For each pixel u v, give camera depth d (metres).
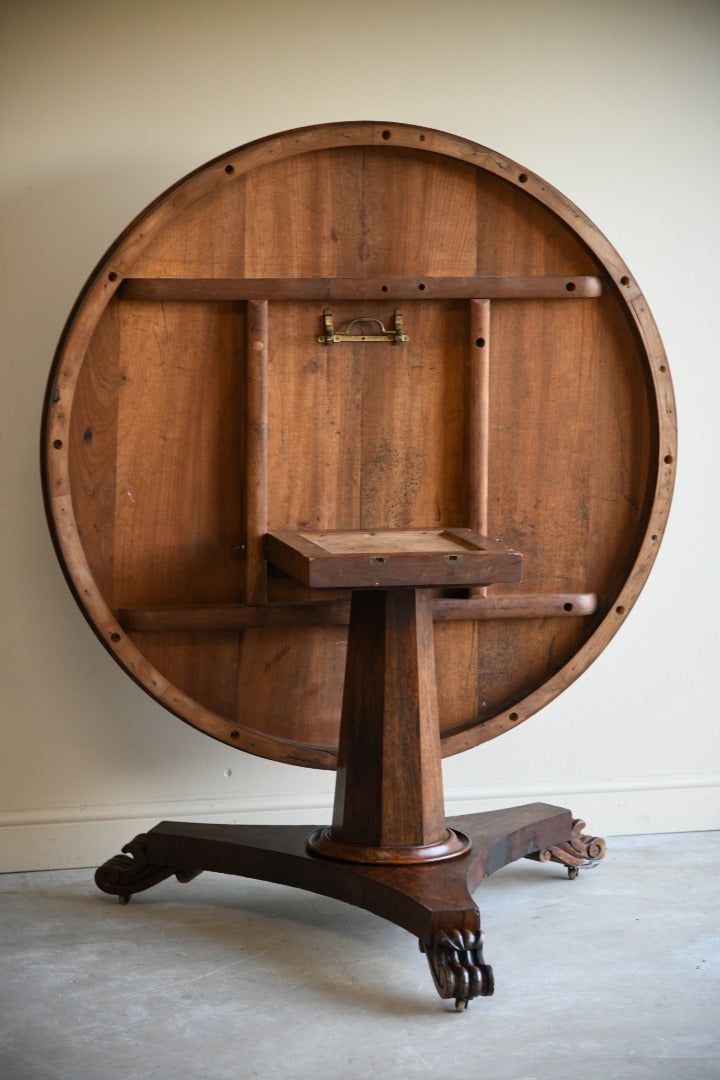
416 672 2.85
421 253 3.09
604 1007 2.54
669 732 3.62
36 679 3.29
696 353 3.57
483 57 3.43
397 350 3.11
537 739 3.59
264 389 3.02
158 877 3.07
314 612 3.10
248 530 3.04
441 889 2.68
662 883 3.24
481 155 3.06
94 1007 2.51
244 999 2.57
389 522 3.13
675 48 3.52
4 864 3.30
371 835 2.85
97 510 2.98
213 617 3.04
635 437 3.23
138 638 3.03
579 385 3.19
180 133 3.28
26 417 3.23
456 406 3.15
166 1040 2.38
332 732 3.17
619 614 3.21
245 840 3.00
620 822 3.63
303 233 3.03
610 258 3.14
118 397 2.98
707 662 3.64
